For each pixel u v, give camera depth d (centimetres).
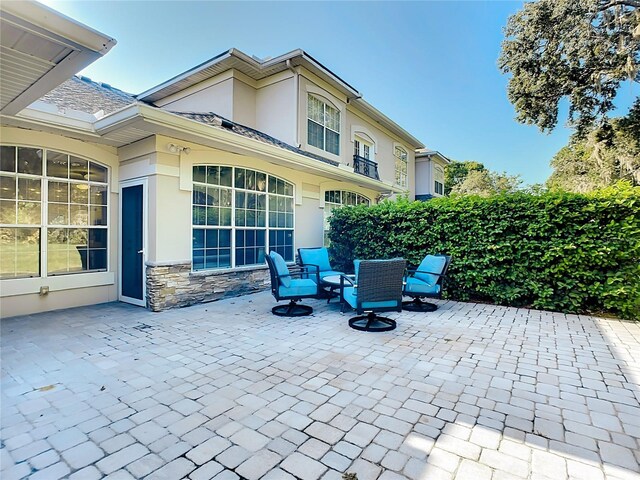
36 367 370
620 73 1245
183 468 212
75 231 640
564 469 215
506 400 304
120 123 546
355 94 1259
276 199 895
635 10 1162
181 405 291
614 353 425
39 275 594
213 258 729
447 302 732
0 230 553
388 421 268
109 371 361
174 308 645
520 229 673
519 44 1407
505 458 224
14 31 282
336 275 714
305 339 473
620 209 593
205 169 711
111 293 691
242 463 217
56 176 611
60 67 343
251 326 535
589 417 277
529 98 1474
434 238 776
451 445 238
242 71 1062
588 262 617
